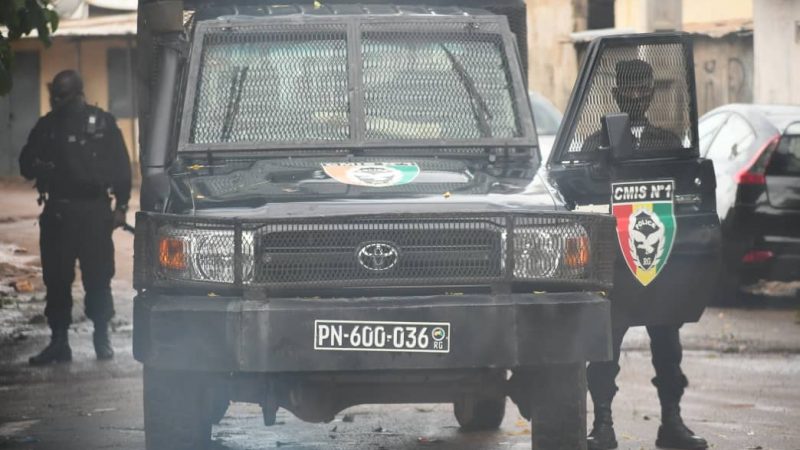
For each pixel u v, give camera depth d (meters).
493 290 22.45
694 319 26.69
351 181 24.31
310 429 30.81
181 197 23.83
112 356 41.22
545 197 23.95
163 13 27.25
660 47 27.36
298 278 22.25
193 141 26.33
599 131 27.36
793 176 51.94
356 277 22.36
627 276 26.28
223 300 22.05
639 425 31.05
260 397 23.34
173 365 21.80
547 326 22.11
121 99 122.50
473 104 27.06
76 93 41.19
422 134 26.72
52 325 40.59
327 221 22.20
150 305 22.16
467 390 23.41
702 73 93.75
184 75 27.31
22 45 122.56
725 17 96.75
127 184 41.38
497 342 21.97
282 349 21.66
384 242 22.39
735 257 52.31
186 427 22.95
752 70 91.38
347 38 27.28
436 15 27.91
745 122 54.19
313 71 27.02
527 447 28.69
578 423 23.25
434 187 24.19
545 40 101.31
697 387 36.34
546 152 54.19
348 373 22.55
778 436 29.72
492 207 23.22
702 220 26.56
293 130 26.55
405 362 21.86
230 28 27.28
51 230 40.59
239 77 26.89
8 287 57.44
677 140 27.17
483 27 27.77
